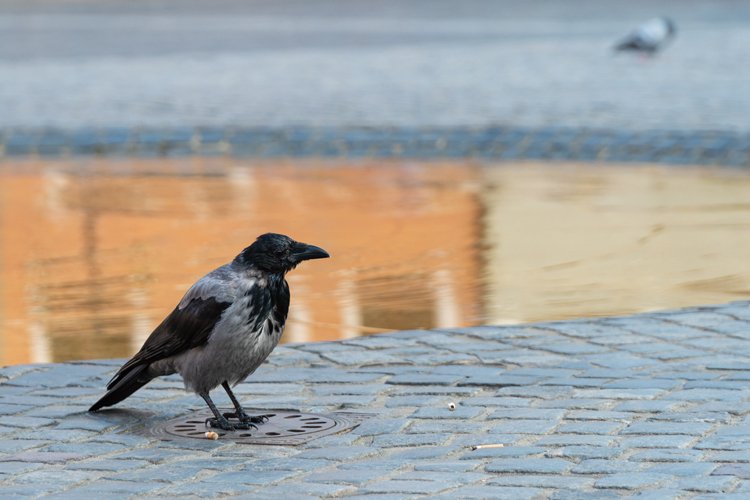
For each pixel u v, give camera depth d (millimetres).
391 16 56688
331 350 10648
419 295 13164
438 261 14773
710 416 8375
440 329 11250
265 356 8281
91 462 7875
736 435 7914
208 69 35781
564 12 56438
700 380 9328
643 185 19453
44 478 7539
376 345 10766
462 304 12703
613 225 16500
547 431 8203
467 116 25281
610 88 29344
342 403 9156
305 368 10164
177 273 14477
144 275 14406
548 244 15523
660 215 17062
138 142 24484
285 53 40062
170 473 7578
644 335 10789
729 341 10492
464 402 9039
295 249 8141
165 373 8594
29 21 55000
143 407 9219
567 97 27844
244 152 23938
